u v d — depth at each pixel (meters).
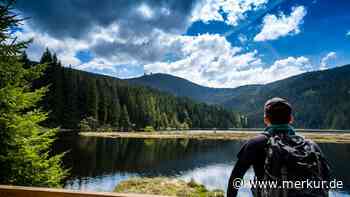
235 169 2.44
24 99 9.02
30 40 8.73
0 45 8.35
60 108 77.62
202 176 31.31
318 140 88.62
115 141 64.88
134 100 125.62
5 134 8.37
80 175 27.91
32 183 8.66
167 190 18.98
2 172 8.30
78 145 49.78
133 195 2.51
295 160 2.14
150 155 45.53
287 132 2.39
